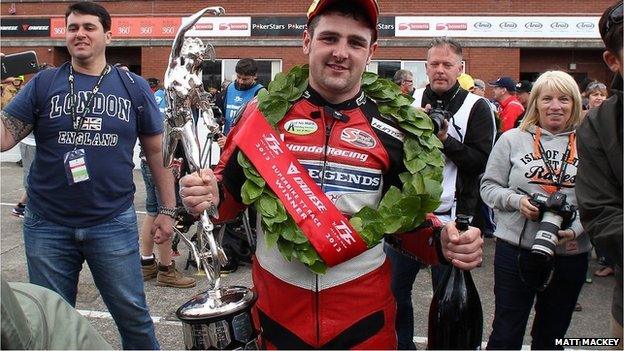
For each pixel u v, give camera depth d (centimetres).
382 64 1524
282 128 175
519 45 1478
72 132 257
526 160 275
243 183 181
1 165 1134
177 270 461
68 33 260
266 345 176
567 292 270
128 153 269
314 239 162
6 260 511
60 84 260
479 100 304
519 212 270
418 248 185
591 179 170
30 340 110
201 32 1594
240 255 488
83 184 256
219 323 152
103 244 261
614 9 165
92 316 389
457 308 173
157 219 297
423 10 1505
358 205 172
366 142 174
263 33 1570
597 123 170
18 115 254
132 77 274
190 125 166
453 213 296
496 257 281
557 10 1467
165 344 346
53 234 258
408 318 314
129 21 1634
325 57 166
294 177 168
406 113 178
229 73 1587
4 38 1716
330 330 169
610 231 159
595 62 1512
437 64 305
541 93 275
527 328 384
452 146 286
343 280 170
